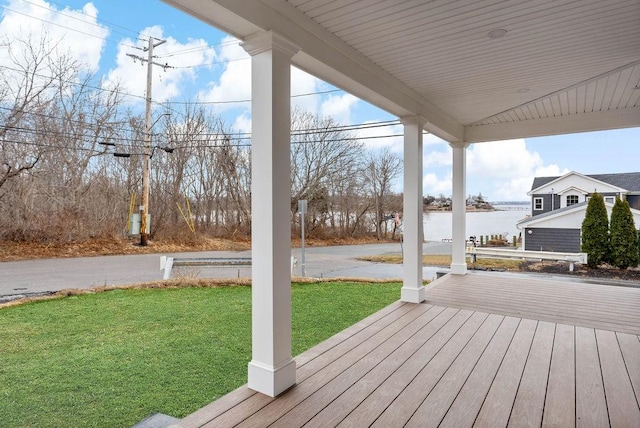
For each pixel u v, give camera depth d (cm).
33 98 1207
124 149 1451
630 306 412
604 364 258
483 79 359
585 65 327
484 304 421
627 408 200
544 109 477
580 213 1122
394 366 256
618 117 473
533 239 1191
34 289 652
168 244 1408
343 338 312
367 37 270
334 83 307
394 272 924
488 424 184
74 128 1316
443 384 229
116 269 883
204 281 630
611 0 222
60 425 208
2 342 349
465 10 233
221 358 309
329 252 1477
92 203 1334
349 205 2103
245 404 204
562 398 211
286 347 227
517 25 253
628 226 736
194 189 1656
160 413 209
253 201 230
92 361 302
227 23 207
